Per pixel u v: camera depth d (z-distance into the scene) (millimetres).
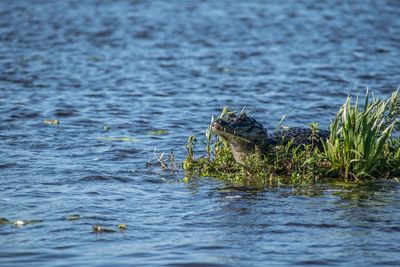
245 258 29875
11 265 29078
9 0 133125
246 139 42469
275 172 42469
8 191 38594
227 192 39000
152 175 42156
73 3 130250
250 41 94188
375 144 41469
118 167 43656
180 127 54094
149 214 35312
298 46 90500
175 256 30047
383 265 29219
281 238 32094
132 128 53688
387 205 36594
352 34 99000
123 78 72625
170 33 100062
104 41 93938
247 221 34219
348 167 41625
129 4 129625
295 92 66500
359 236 32281
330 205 36625
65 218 34438
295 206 36500
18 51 86438
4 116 56562
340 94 65625
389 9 123375
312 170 41656
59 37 96250
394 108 44906
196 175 42375
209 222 34188
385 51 86938
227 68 77625
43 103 61406
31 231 32719
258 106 61406
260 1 133125
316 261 29578
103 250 30672
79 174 41969
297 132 45406
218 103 62406
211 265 29188
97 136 51219
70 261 29500
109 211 35625
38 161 44625
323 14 117688
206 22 109875
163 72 75688
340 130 42719
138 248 30906
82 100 62938
